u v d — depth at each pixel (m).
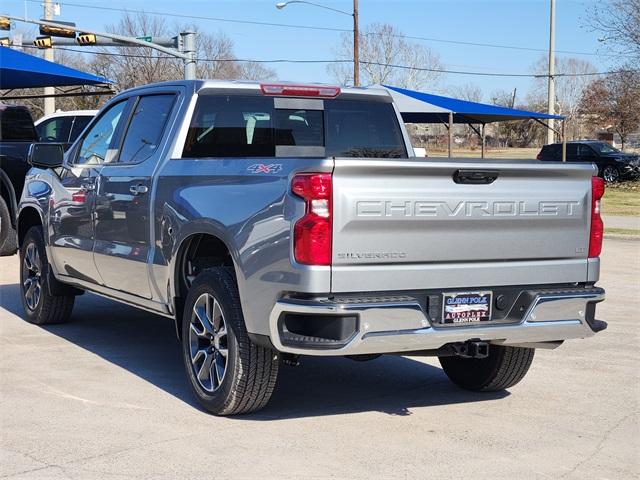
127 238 6.41
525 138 82.38
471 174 4.98
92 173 6.97
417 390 6.24
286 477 4.43
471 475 4.52
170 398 5.84
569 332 5.36
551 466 4.69
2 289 10.29
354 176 4.70
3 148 13.09
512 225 5.16
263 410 5.64
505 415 5.64
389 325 4.72
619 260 14.99
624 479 4.52
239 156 6.41
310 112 6.71
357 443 4.99
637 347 7.81
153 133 6.46
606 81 40.59
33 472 4.46
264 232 4.90
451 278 4.96
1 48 16.72
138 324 8.34
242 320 5.14
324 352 4.64
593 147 37.75
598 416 5.65
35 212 8.32
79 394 5.91
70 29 25.33
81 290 8.03
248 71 64.81
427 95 25.00
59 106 49.56
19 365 6.70
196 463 4.61
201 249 5.83
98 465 4.57
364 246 4.73
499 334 5.08
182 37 26.78
